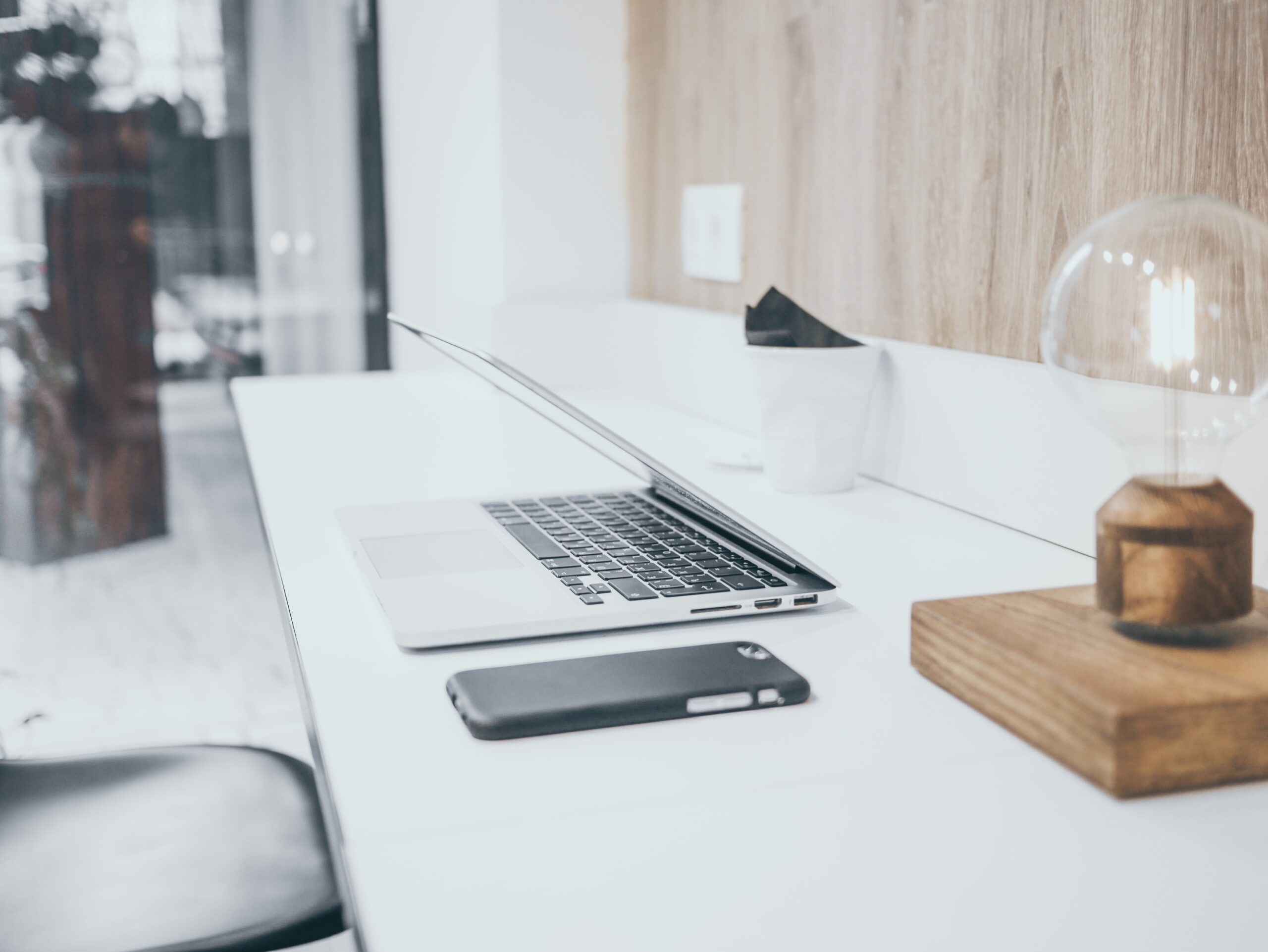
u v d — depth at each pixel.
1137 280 0.58
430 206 2.26
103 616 2.66
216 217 2.66
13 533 2.67
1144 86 0.82
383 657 0.64
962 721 0.56
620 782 0.49
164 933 0.80
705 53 1.55
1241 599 0.55
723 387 1.42
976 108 1.02
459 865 0.42
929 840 0.44
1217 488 0.56
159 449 2.72
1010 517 0.93
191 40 2.59
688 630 0.68
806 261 1.34
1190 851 0.44
